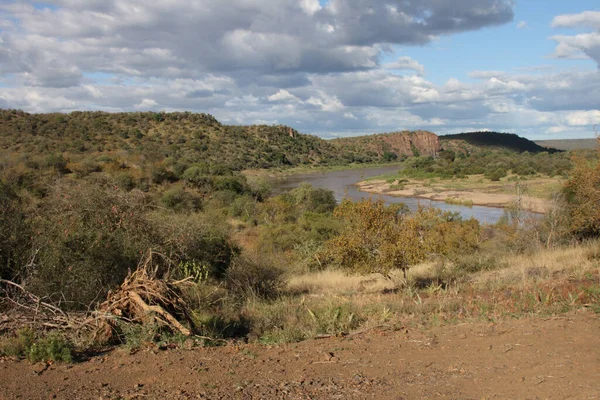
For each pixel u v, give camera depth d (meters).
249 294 9.77
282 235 24.20
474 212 47.06
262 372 4.23
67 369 4.39
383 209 9.83
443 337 5.11
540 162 90.44
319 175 110.12
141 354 4.85
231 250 10.77
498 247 16.08
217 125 132.50
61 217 7.64
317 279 12.66
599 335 4.74
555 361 4.10
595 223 14.20
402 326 5.87
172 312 5.89
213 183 45.38
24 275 6.91
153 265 8.15
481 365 4.15
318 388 3.80
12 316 5.77
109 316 5.39
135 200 8.85
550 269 9.81
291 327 5.96
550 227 15.62
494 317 5.86
